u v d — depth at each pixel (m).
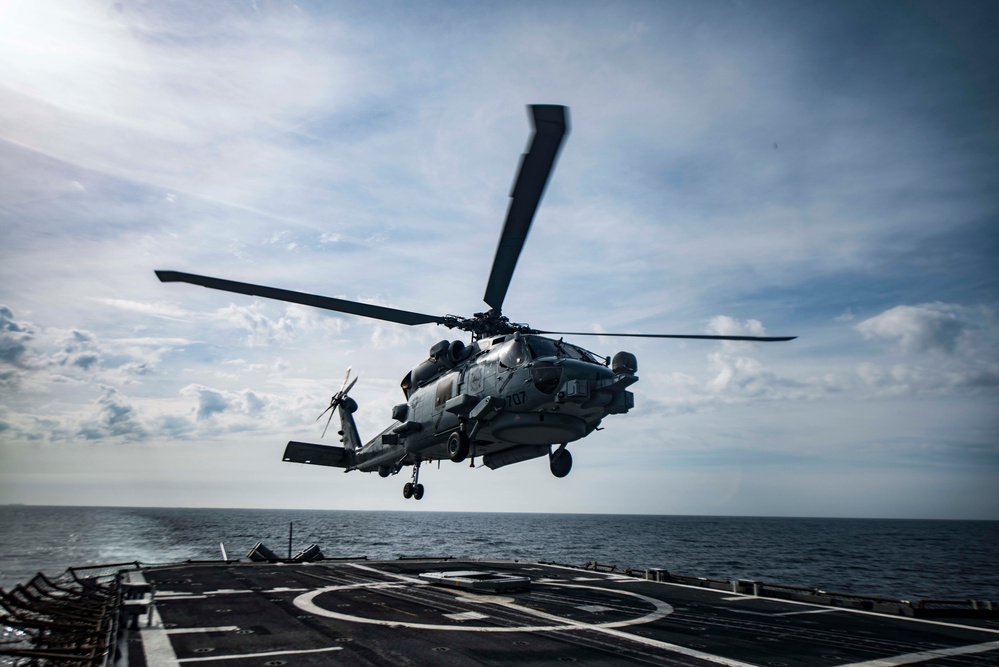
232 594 15.50
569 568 23.84
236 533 125.25
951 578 58.28
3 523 174.12
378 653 9.59
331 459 27.31
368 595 15.51
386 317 17.16
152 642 10.26
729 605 14.97
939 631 11.99
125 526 159.88
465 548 86.69
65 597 15.84
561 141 9.15
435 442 19.78
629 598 15.86
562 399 15.12
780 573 60.06
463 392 18.05
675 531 172.62
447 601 14.77
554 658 9.41
